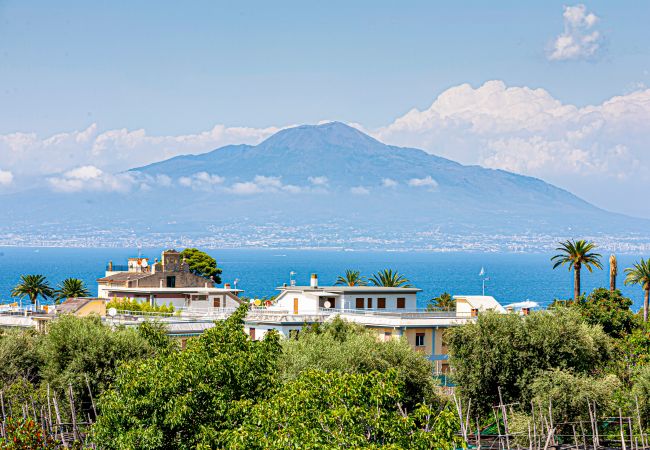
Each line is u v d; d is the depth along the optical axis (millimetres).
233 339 76125
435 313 146000
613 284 186375
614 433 100938
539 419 99125
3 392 100250
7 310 166375
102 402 73438
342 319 130750
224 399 71625
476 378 109250
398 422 59281
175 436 70812
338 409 58500
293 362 104375
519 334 109188
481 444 100625
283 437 58719
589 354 109250
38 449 74812
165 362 72688
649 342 124312
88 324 110250
